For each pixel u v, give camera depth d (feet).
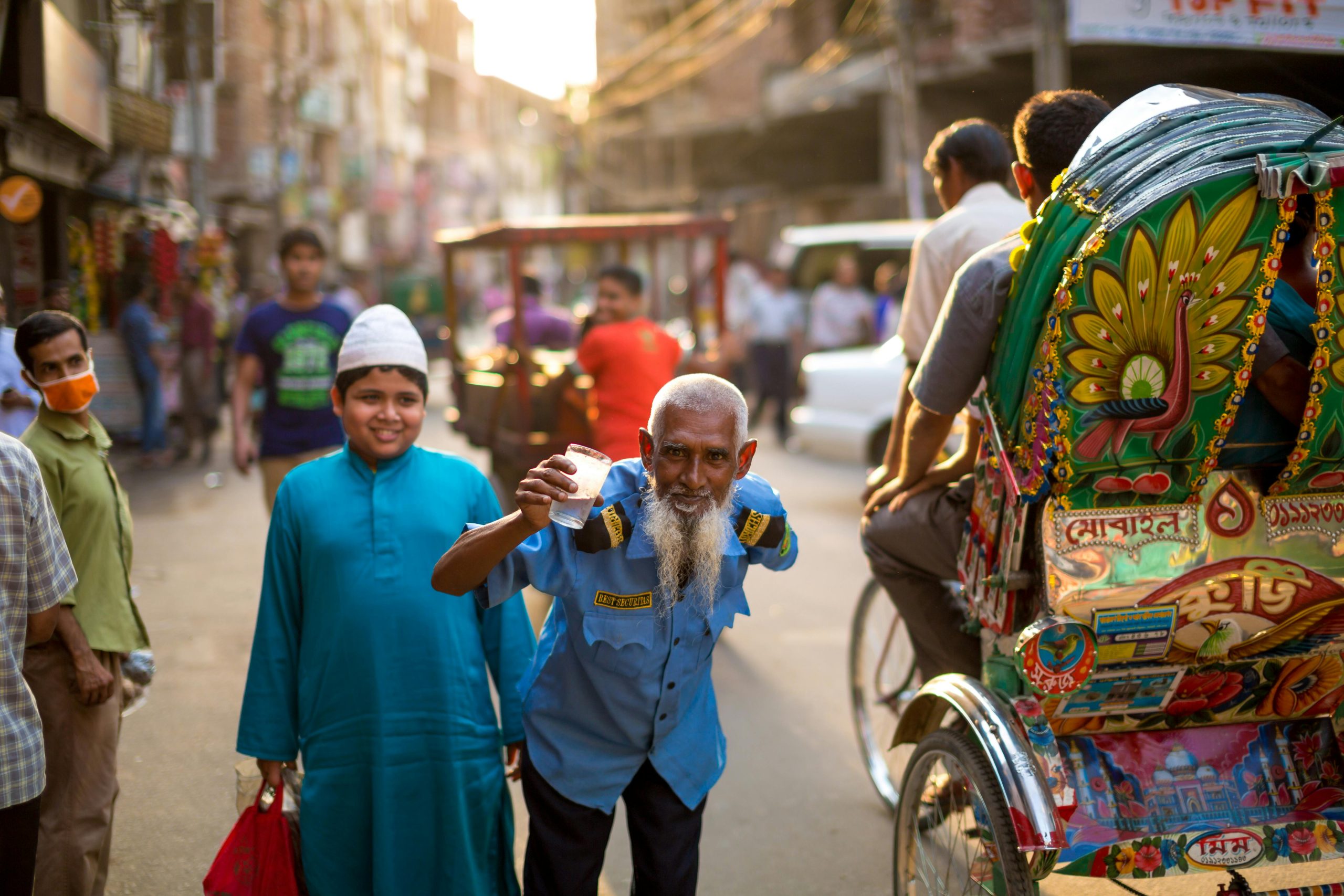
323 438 17.63
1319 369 7.46
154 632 19.21
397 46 103.50
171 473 34.81
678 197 112.88
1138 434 7.63
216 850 11.78
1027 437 7.86
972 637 10.91
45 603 8.08
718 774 8.45
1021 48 45.27
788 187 106.52
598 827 8.23
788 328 41.70
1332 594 8.11
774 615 20.94
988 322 8.37
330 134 81.76
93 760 9.41
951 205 12.22
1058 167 9.55
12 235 30.55
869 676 13.73
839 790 13.53
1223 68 14.37
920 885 9.52
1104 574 7.84
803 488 33.42
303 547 8.63
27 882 7.76
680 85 105.40
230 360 50.78
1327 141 7.18
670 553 7.20
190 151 47.06
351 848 8.55
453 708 8.58
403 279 89.25
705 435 7.13
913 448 9.87
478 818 8.68
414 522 8.65
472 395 26.81
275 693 8.63
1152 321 7.36
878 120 93.09
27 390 13.80
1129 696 8.39
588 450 6.91
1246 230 7.16
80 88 27.58
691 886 8.27
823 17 91.15
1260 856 8.21
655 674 7.79
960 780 8.77
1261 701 8.64
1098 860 8.05
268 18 54.70
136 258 40.29
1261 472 8.04
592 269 80.53
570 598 7.61
